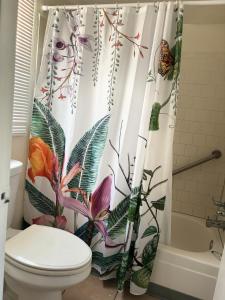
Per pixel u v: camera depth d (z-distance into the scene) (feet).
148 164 4.83
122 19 4.93
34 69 5.72
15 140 5.39
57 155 5.66
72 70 5.39
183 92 7.32
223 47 6.95
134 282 5.03
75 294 5.17
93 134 5.36
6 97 1.65
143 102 4.92
